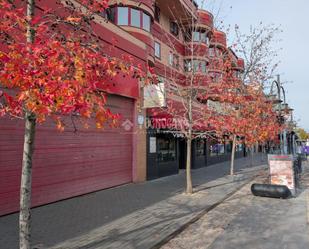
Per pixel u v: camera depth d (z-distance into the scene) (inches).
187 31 783.7
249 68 836.6
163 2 904.9
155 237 284.2
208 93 655.8
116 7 735.1
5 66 157.6
